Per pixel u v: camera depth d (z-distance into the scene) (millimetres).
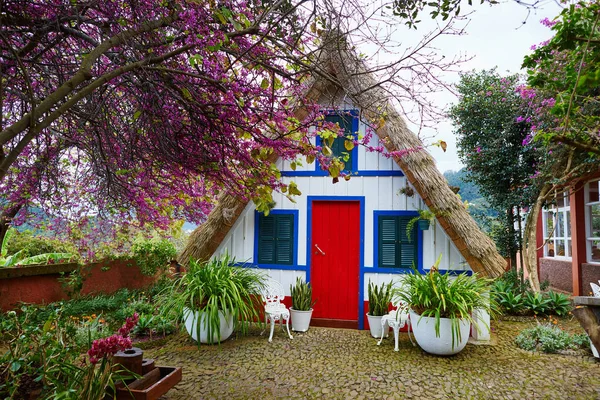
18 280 6156
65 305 6273
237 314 5125
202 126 3164
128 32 2461
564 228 11094
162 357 4906
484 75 10023
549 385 4074
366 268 6387
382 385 4027
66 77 3201
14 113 3527
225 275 5582
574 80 2369
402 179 6410
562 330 6199
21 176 3922
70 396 2676
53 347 3354
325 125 3193
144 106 3053
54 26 2701
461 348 4922
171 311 5406
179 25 2639
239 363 4664
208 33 2473
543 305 7422
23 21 2680
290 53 2895
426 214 5867
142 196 4117
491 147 9797
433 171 5801
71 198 4574
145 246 8492
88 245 5277
